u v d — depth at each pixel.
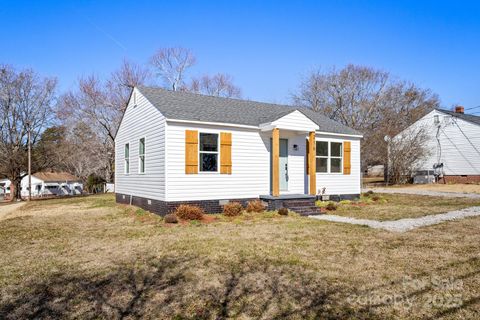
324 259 6.10
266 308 4.11
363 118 38.44
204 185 12.23
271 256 6.32
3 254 6.80
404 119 40.28
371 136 35.31
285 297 4.42
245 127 13.21
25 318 3.90
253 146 13.55
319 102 40.12
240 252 6.63
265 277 5.18
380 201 16.17
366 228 9.02
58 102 29.36
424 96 41.84
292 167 14.87
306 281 4.99
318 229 8.97
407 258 6.09
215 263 5.93
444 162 29.38
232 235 8.33
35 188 49.47
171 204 11.49
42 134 27.66
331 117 39.53
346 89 39.25
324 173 15.76
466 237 7.75
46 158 27.91
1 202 25.17
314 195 13.84
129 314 3.99
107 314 3.99
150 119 13.22
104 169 37.12
